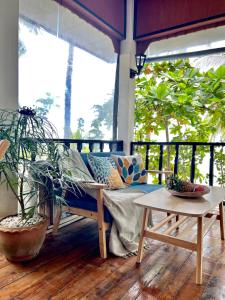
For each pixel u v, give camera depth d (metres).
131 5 3.19
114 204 1.72
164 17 2.99
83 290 1.30
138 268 1.53
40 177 1.66
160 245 1.87
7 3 1.74
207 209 1.38
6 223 1.60
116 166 2.39
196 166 3.84
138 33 3.18
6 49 1.76
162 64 4.04
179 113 3.65
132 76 3.25
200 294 1.28
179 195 1.66
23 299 1.21
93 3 2.64
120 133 3.30
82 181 1.70
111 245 1.67
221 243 1.93
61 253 1.72
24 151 1.53
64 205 1.94
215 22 2.73
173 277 1.44
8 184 1.66
